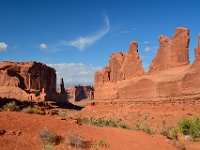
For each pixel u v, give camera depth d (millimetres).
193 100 47094
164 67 62500
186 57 57625
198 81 47938
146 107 56125
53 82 141625
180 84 52750
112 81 86438
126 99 69875
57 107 95812
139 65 72938
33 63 123750
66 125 15078
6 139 10047
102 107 73688
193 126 28156
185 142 24734
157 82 58406
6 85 108562
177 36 59875
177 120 41875
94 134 15336
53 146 10914
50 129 12922
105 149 12844
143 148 15414
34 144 10539
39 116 15773
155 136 22141
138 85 66188
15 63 121250
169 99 52438
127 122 47844
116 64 86562
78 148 11680
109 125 27359
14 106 21016
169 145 18938
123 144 14992
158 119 45656
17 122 12562
